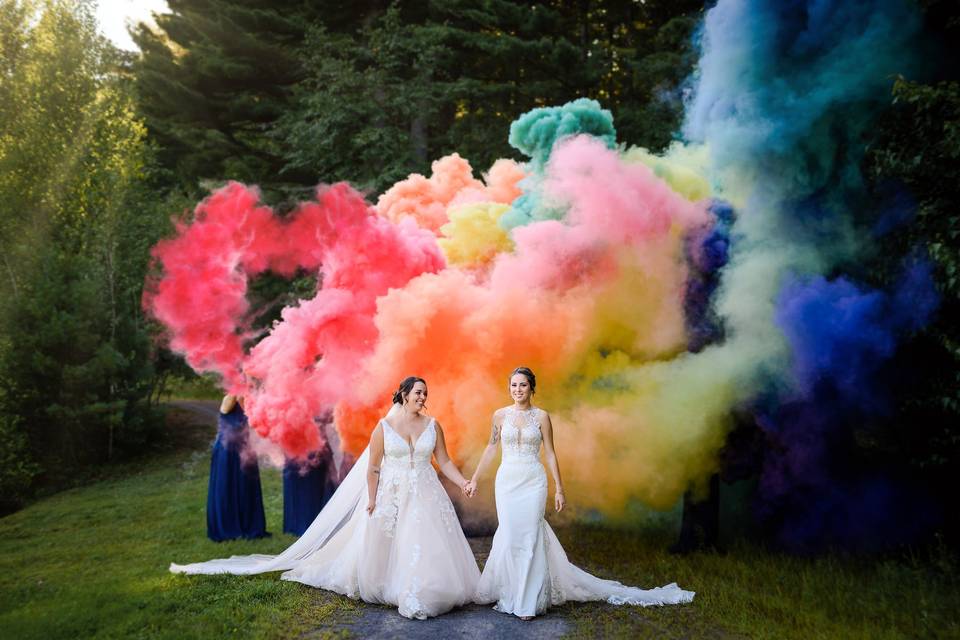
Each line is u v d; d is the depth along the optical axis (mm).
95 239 15328
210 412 19359
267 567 6258
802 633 4895
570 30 18531
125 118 16438
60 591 6023
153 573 6398
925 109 5664
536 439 5508
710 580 6070
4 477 12406
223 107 21422
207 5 21344
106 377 14562
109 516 9586
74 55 15320
